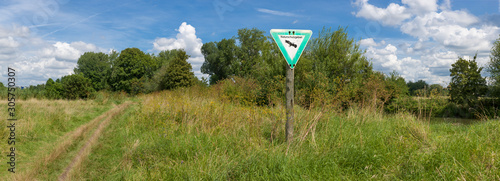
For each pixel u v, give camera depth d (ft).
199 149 16.52
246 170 13.33
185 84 124.06
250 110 25.40
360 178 12.30
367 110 27.96
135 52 171.12
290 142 17.06
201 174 12.97
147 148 18.24
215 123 23.66
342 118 25.08
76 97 87.25
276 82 46.21
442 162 12.86
